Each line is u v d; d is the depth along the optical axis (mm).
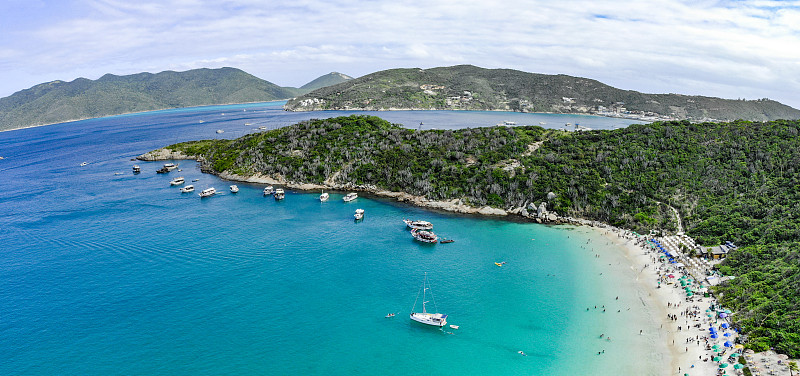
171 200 188625
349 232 148625
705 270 111375
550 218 158125
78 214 167625
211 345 85000
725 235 125125
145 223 156750
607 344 85562
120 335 88000
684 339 85375
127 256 127062
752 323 84875
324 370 78438
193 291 106062
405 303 101500
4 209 175000
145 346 84562
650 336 87500
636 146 185625
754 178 148500
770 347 78188
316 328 91188
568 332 89938
